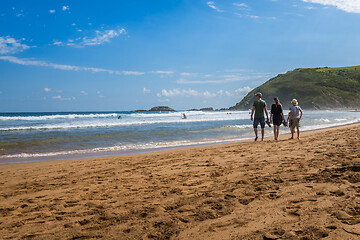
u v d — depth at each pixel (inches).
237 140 494.9
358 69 7573.8
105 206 131.0
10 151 378.9
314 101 6220.5
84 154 356.8
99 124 924.6
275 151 289.7
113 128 782.5
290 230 84.2
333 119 1261.1
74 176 218.4
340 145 290.2
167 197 139.5
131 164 264.8
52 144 448.8
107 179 199.5
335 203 105.4
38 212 128.2
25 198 156.5
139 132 650.2
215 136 570.3
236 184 155.2
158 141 493.4
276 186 141.9
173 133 632.4
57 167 262.2
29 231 103.3
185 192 147.0
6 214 127.6
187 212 113.0
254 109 438.3
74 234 97.1
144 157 310.2
